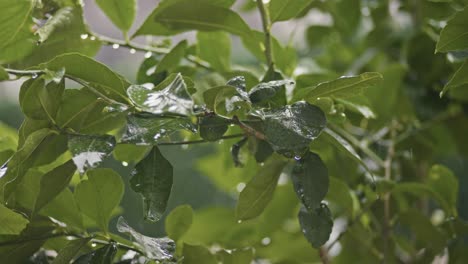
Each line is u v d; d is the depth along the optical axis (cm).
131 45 163
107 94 146
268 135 139
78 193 151
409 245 180
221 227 185
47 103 144
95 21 531
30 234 150
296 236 186
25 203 150
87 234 154
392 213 178
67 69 144
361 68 202
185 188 299
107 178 151
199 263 154
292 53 171
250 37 158
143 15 509
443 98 189
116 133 163
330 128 172
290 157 145
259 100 141
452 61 161
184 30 159
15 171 144
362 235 179
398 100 191
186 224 155
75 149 139
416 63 188
